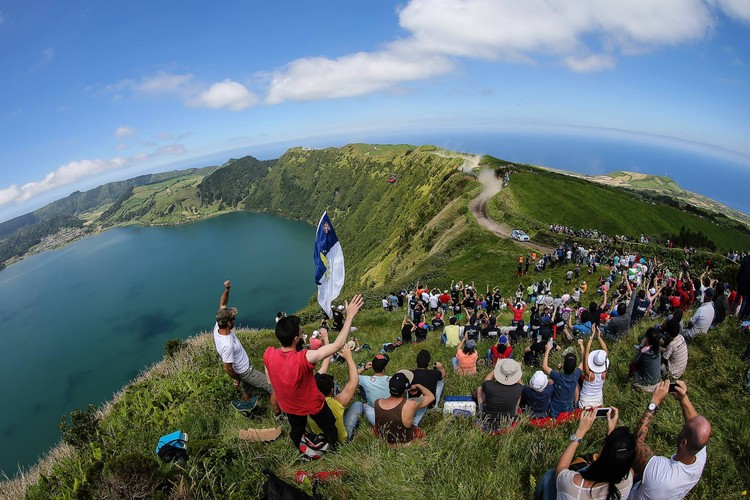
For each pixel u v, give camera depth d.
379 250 129.25
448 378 9.17
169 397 8.56
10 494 7.23
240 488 4.61
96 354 122.94
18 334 145.50
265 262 198.38
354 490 4.41
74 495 4.82
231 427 6.68
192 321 139.88
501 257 43.59
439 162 155.00
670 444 5.58
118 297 171.50
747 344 8.38
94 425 7.37
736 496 4.45
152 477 4.46
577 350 10.88
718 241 75.94
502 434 5.55
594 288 32.28
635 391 7.25
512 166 87.19
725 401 6.63
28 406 97.69
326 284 5.39
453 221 62.47
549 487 4.02
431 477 4.59
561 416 6.21
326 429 4.86
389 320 25.41
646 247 38.59
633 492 3.84
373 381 6.37
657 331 7.04
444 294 24.02
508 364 6.11
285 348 4.46
